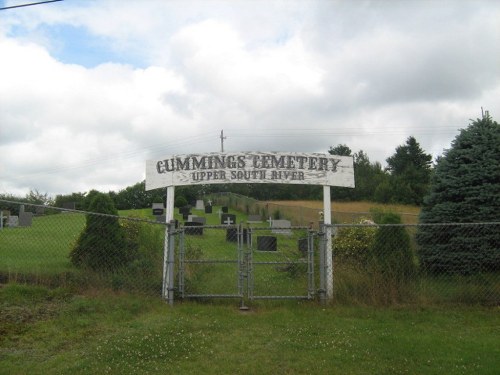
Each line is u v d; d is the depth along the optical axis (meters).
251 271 9.34
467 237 9.60
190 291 9.80
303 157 9.95
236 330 7.52
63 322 7.46
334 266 9.86
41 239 15.33
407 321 8.14
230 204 38.38
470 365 6.04
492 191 9.85
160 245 11.91
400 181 48.00
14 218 21.47
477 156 10.20
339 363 6.09
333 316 8.38
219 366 6.00
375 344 6.83
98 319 7.75
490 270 9.47
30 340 6.68
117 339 6.77
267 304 9.18
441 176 10.52
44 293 8.77
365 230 12.16
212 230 21.08
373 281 9.26
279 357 6.32
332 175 9.93
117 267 10.28
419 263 9.99
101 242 10.64
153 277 9.95
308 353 6.47
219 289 10.01
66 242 14.62
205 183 9.98
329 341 6.95
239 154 9.99
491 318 8.32
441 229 9.88
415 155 60.28
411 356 6.36
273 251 14.84
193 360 6.20
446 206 10.05
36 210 28.66
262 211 32.00
